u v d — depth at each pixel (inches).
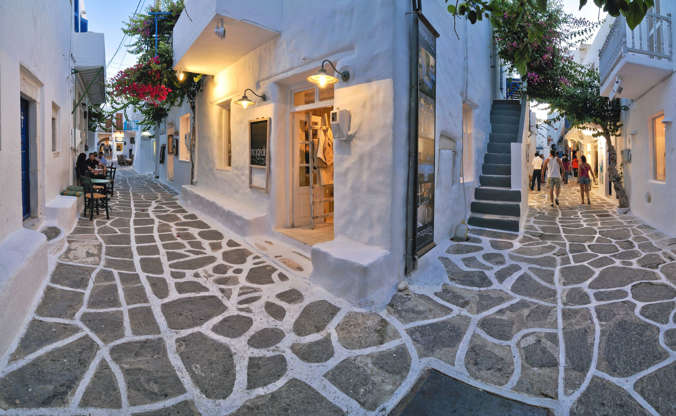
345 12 197.0
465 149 327.9
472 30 310.2
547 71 408.2
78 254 200.7
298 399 109.4
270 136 263.6
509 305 166.9
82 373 110.5
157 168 781.3
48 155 263.3
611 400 107.5
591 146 689.6
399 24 179.3
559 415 103.9
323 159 275.3
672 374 113.9
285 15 241.4
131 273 186.4
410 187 189.0
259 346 134.4
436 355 132.5
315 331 145.3
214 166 370.0
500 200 315.0
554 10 394.6
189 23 270.1
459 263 214.2
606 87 327.9
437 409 107.0
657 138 304.3
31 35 211.0
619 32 279.9
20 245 146.9
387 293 174.1
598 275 191.5
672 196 261.7
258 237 261.9
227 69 321.1
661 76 274.4
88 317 140.2
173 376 115.2
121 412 98.8
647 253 219.3
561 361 127.1
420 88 196.1
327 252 178.2
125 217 314.8
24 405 95.9
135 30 401.7
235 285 183.8
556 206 434.9
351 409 106.6
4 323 113.0
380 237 183.3
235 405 105.7
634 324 142.3
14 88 173.8
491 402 109.7
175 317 149.5
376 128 182.7
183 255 222.8
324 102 232.4
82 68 419.2
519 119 390.3
